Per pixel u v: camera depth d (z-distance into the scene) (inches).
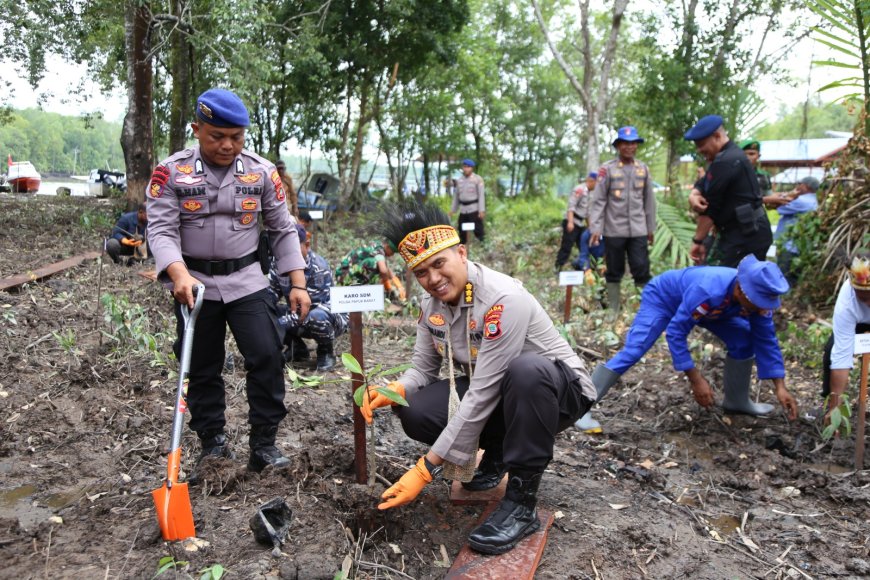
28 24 473.4
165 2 524.7
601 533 114.0
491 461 122.5
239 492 111.0
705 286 153.1
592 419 167.8
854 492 132.4
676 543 113.8
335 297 109.3
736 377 173.0
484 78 936.3
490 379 101.7
